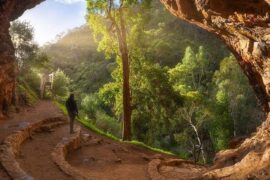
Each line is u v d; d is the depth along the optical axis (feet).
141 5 88.43
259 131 51.49
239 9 45.24
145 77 102.37
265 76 50.47
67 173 39.70
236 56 62.64
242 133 152.25
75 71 310.24
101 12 88.48
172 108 106.42
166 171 53.21
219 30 56.85
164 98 104.32
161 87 103.55
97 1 86.69
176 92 106.01
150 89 103.45
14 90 71.87
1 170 35.60
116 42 93.30
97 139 69.05
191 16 58.95
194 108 115.24
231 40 57.72
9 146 42.27
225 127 139.13
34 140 53.42
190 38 294.05
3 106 64.23
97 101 189.37
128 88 90.48
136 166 55.36
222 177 37.32
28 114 69.31
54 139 55.77
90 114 175.52
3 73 63.62
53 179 37.52
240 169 37.47
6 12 69.56
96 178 42.65
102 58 315.37
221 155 54.90
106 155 59.21
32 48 114.93
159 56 247.09
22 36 112.68
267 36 44.19
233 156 48.21
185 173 51.85
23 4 78.48
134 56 99.76
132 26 91.61
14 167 35.99
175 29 304.30
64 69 316.19
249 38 49.29
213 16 52.37
